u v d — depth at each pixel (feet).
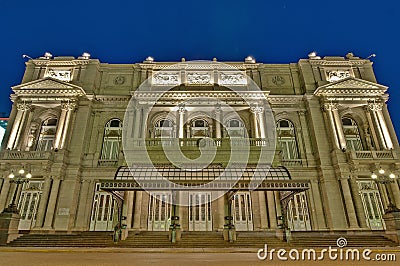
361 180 89.76
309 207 87.04
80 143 92.38
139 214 80.43
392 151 89.20
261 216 81.87
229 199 67.36
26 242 63.26
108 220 84.43
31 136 95.76
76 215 83.51
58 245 62.18
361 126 101.91
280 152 92.99
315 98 102.63
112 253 48.01
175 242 62.85
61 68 107.65
